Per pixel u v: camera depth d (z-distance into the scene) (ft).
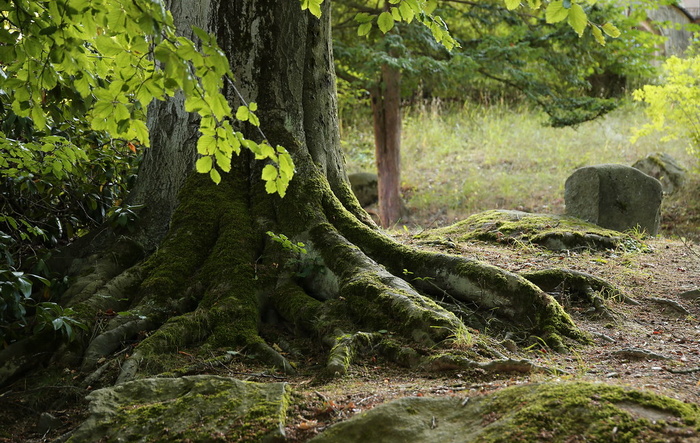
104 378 12.41
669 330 14.34
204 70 9.47
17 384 12.55
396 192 41.29
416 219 40.70
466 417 9.23
